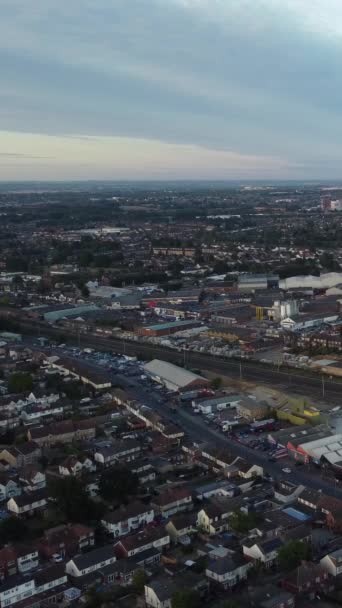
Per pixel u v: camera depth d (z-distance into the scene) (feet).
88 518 481.46
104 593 392.88
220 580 399.24
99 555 425.69
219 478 553.23
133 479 522.47
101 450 586.86
